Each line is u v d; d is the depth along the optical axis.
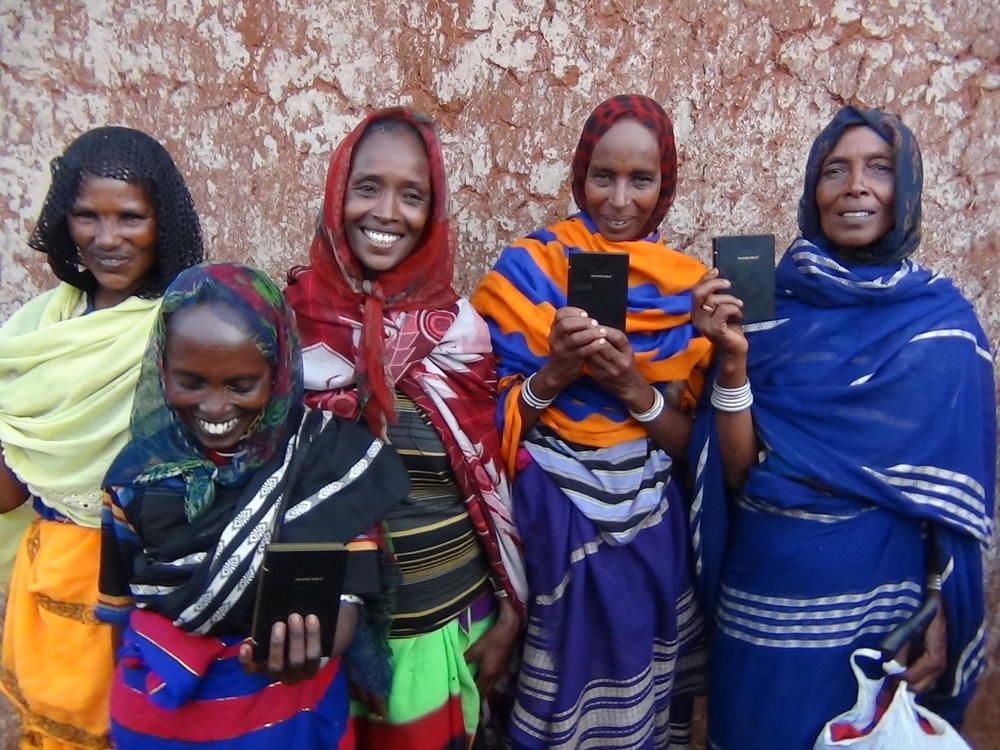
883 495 1.61
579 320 1.57
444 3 2.10
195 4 2.03
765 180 2.23
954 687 1.75
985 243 2.26
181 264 1.62
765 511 1.71
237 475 1.31
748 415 1.69
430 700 1.61
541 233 1.89
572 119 2.18
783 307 1.76
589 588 1.72
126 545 1.36
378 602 1.46
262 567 1.17
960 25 2.16
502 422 1.75
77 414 1.51
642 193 1.74
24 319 1.64
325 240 1.63
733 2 2.14
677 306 1.75
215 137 2.10
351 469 1.37
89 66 2.03
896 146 1.63
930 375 1.62
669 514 1.80
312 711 1.37
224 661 1.30
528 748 1.78
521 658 1.82
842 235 1.69
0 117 2.02
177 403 1.27
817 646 1.66
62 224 1.54
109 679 1.58
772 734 1.70
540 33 2.13
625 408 1.75
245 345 1.23
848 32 2.16
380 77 2.13
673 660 1.83
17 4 1.97
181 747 1.30
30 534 1.63
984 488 1.66
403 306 1.65
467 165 2.18
